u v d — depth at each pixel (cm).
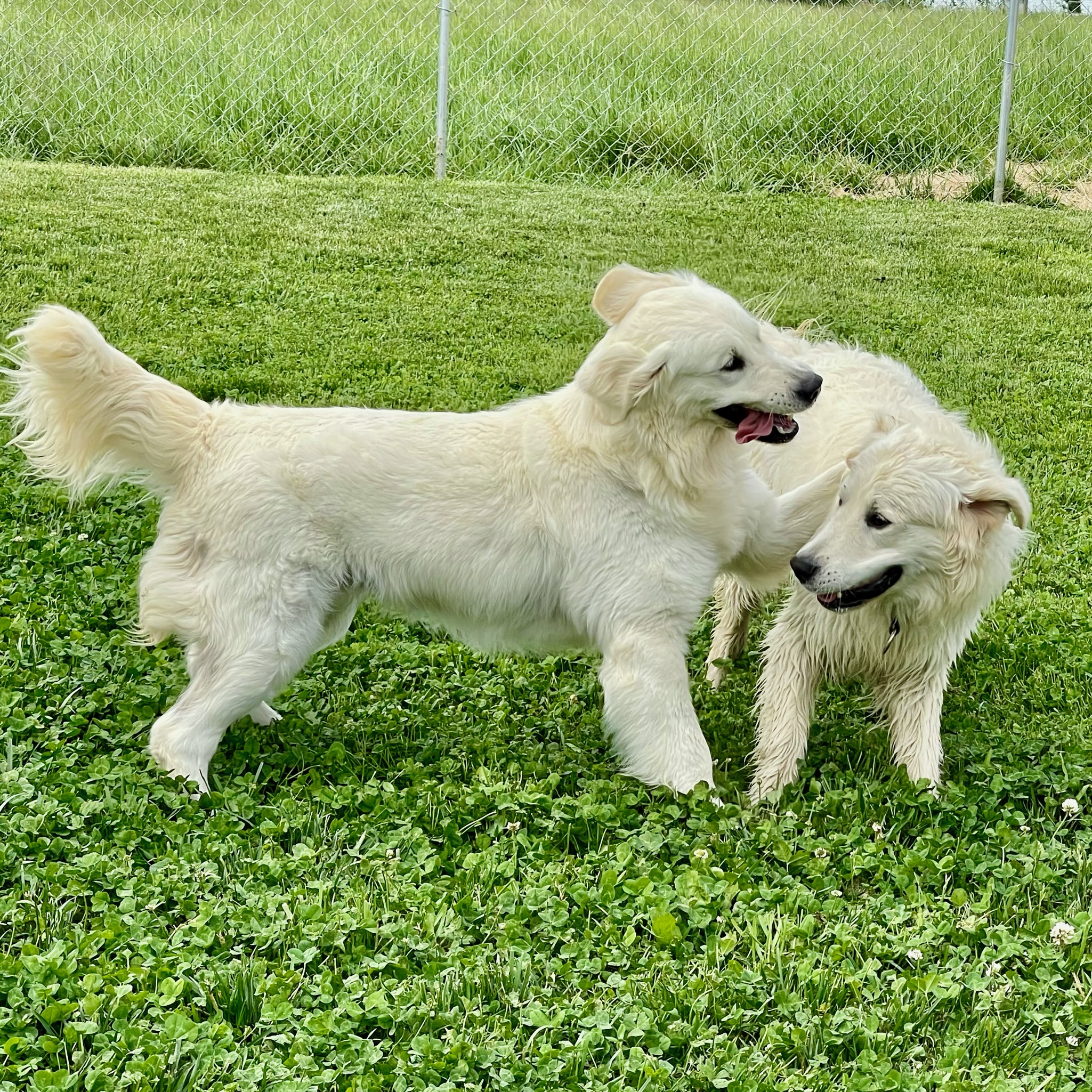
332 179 611
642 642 254
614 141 670
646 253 536
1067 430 405
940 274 536
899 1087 196
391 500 252
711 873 227
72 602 293
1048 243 583
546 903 220
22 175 564
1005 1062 201
